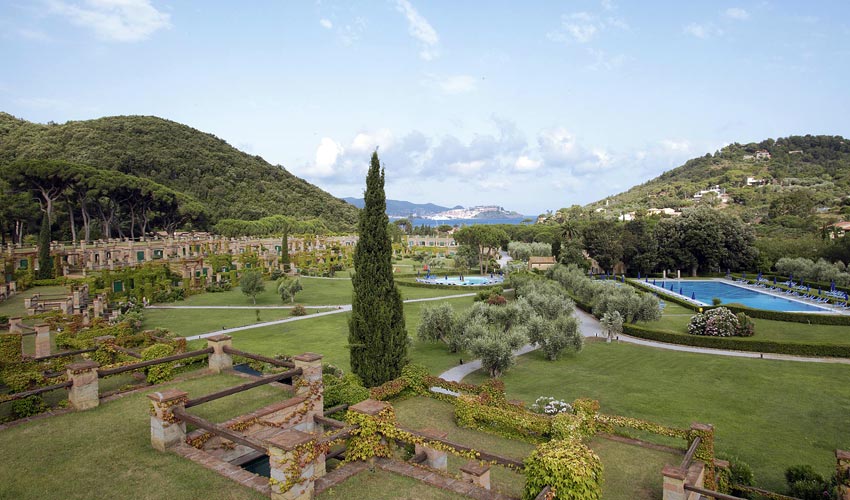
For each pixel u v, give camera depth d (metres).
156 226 102.31
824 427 22.23
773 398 26.22
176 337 33.09
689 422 22.72
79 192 75.94
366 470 11.35
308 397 14.61
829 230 88.62
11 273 54.94
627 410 24.34
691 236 86.00
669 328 45.19
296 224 133.88
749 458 19.03
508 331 36.09
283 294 56.50
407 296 64.50
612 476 14.56
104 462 11.02
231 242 93.00
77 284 50.03
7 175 68.25
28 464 10.92
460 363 33.06
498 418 17.17
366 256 22.41
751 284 76.94
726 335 39.31
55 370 19.78
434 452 12.40
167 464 10.95
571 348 35.66
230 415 14.16
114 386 18.02
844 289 62.47
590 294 56.53
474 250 97.75
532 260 88.06
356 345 22.30
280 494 9.34
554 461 10.02
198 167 139.25
